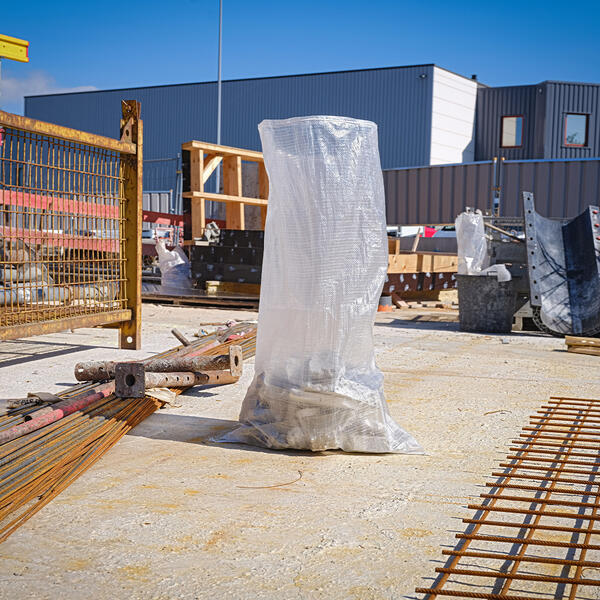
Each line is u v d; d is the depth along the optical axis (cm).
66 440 402
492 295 1056
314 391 402
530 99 4022
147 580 251
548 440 451
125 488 347
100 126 4784
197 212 1548
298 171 407
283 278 413
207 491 344
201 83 4503
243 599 238
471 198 1892
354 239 409
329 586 249
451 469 388
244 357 743
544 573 262
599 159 1717
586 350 851
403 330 1073
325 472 378
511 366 745
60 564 263
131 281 781
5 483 335
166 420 484
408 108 3928
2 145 627
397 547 283
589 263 1063
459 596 240
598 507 322
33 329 628
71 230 721
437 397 579
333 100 4134
